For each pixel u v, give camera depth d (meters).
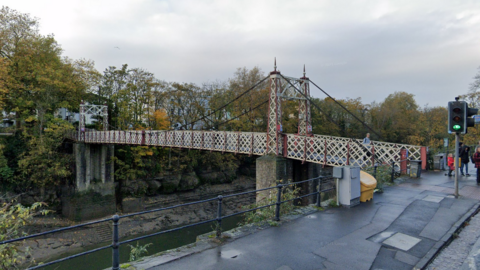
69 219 32.88
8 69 29.97
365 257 5.23
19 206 6.32
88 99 40.75
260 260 5.07
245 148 21.22
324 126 48.38
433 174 16.91
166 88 41.84
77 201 33.09
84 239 28.19
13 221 6.19
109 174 35.97
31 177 31.12
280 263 4.96
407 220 7.48
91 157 34.97
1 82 28.31
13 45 32.31
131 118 39.59
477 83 28.92
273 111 19.75
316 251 5.49
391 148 13.89
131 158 38.00
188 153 42.88
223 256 5.23
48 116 33.38
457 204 9.21
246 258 5.14
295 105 43.31
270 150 19.52
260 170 18.95
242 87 39.53
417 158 12.98
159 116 39.16
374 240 6.09
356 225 7.06
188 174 43.00
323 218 7.63
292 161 20.08
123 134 29.11
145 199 38.59
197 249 5.55
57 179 33.22
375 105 56.28
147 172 39.34
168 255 5.24
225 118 44.09
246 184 48.88
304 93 22.39
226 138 21.86
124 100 38.44
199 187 43.97
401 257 5.25
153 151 39.94
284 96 20.45
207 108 43.06
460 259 5.29
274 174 18.19
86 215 33.50
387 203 9.33
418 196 10.47
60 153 34.56
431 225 7.09
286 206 8.97
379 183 11.59
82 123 36.16
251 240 6.05
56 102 34.34
